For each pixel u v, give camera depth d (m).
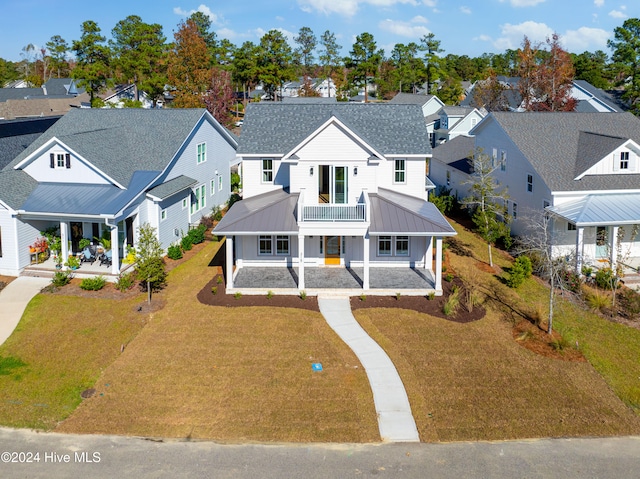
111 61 86.50
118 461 15.57
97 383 19.59
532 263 31.53
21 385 19.47
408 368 20.56
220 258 32.91
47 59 146.00
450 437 16.81
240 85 109.12
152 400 18.58
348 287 27.36
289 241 30.61
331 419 17.59
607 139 33.09
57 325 23.80
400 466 15.48
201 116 38.59
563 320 24.95
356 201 29.48
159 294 27.06
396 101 88.62
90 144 32.12
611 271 28.09
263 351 21.66
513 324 24.33
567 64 65.38
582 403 18.70
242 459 15.70
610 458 15.95
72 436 16.73
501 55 152.00
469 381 19.81
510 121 37.31
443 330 23.50
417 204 30.34
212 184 42.56
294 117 33.22
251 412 17.92
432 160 52.72
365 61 115.25
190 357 21.19
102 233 31.16
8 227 28.75
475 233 38.91
